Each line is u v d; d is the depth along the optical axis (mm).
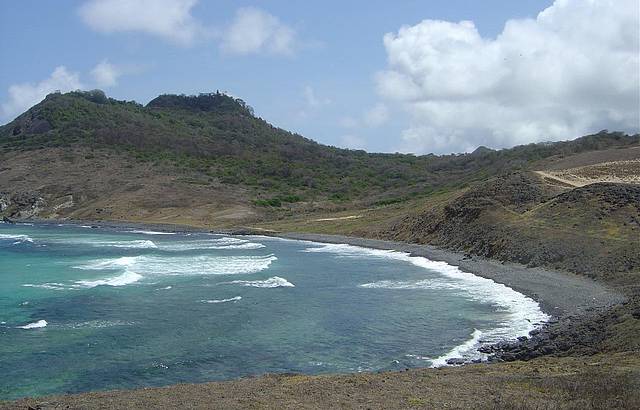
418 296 37906
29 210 120875
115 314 32656
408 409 14898
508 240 51781
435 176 149375
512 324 29906
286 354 25500
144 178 134250
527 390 16141
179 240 83062
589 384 16031
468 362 23797
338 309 34281
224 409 15391
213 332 29000
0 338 27391
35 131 170000
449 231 65812
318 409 15109
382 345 26812
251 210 114750
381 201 118250
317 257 61031
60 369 23125
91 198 125312
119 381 21891
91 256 61125
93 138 160250
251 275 47375
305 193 133750
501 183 67875
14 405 16344
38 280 44062
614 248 41781
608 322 25250
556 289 37000
